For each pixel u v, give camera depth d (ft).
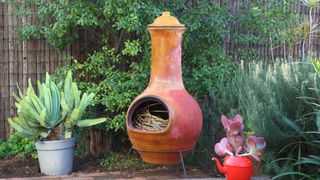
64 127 12.71
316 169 10.61
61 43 13.65
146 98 11.60
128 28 12.28
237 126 9.69
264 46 15.25
